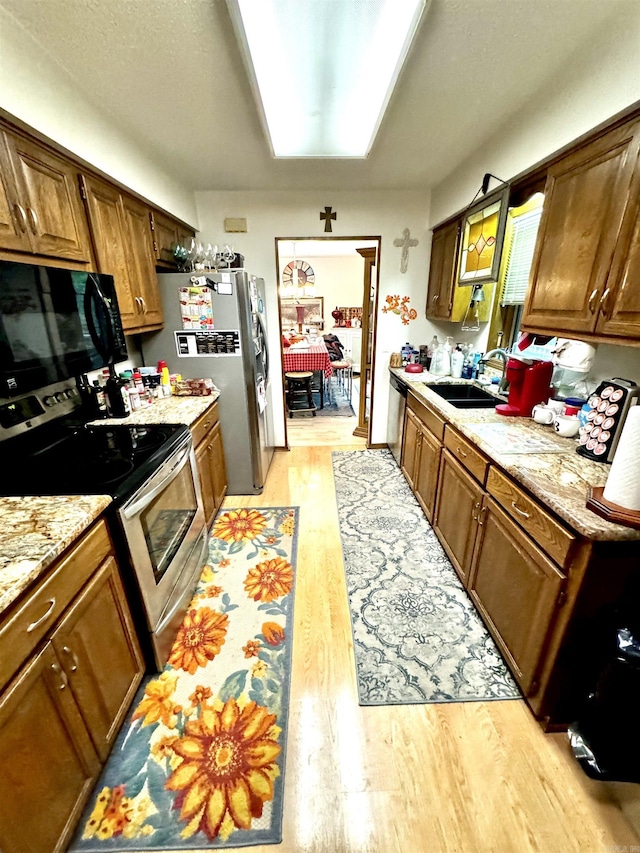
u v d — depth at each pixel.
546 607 1.18
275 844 1.02
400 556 2.18
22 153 1.30
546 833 1.03
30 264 1.31
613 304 1.27
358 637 1.65
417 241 3.32
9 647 0.80
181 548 1.70
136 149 2.06
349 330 7.95
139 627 1.40
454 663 1.53
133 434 1.71
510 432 1.71
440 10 1.19
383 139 2.10
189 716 1.34
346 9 1.17
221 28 1.26
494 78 1.55
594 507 1.05
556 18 1.22
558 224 1.56
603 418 1.39
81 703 1.04
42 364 1.37
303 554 2.22
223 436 2.79
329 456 3.66
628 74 1.17
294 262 7.79
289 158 2.37
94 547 1.13
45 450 1.56
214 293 2.50
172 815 1.08
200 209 3.16
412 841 1.02
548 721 1.26
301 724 1.31
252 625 1.73
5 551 0.90
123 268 2.00
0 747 0.76
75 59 1.40
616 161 1.25
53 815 0.92
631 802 1.10
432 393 2.50
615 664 1.01
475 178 2.30
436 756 1.21
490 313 2.62
